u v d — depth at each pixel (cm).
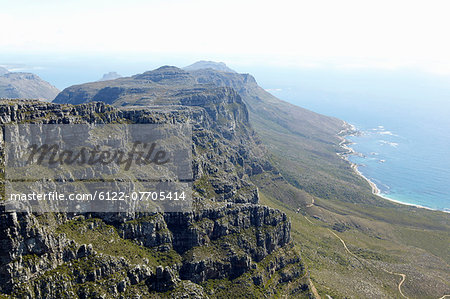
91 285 18188
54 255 17662
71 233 19638
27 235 16725
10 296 15988
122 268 19650
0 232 16038
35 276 16838
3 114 19875
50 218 18925
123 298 18925
